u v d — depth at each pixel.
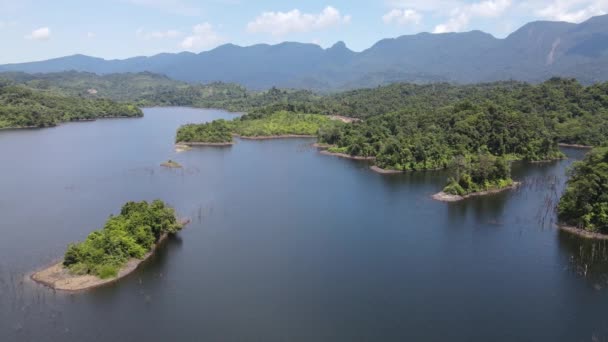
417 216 142.00
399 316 83.62
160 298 87.00
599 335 79.50
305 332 77.62
